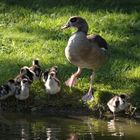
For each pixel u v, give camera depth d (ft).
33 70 54.24
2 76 54.70
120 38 66.80
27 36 66.49
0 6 74.64
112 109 49.47
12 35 66.44
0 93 50.62
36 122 46.85
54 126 45.68
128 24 70.79
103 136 43.24
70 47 51.47
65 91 52.54
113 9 75.00
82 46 51.06
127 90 53.36
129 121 48.34
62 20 71.31
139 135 43.88
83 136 43.04
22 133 43.21
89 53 51.37
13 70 56.03
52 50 62.49
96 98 51.44
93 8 75.05
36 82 53.72
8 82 51.44
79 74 53.31
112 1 76.89
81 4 76.02
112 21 71.51
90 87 52.29
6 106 50.85
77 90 52.90
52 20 71.51
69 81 53.16
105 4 76.28
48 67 57.62
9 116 48.65
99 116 49.52
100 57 52.01
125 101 49.57
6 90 50.62
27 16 72.59
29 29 68.80
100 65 52.54
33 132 43.57
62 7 74.95
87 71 56.65
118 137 43.09
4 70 55.93
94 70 52.70
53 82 50.93
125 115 49.80
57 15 73.00
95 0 77.00
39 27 69.31
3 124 45.91
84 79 54.85
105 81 54.95
